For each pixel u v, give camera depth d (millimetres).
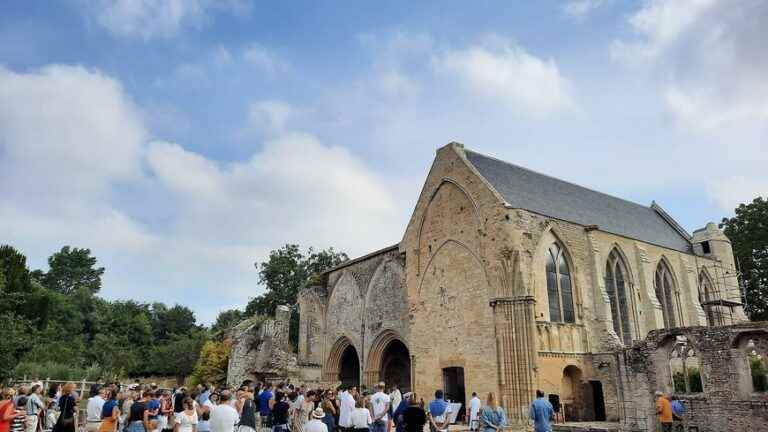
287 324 51062
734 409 24469
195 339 94562
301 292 53625
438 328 37312
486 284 34312
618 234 40531
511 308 32219
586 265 36938
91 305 101938
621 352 29703
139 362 91125
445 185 39125
